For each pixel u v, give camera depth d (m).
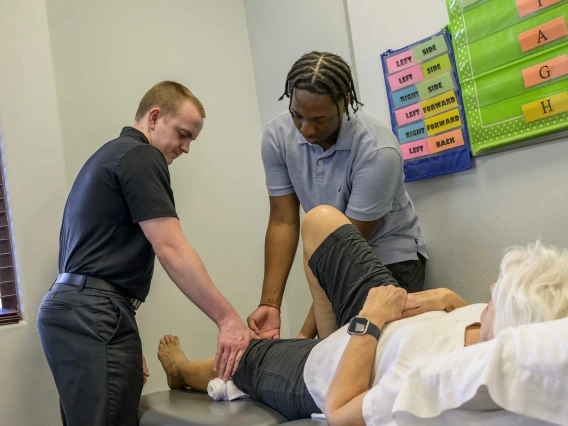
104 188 1.63
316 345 1.38
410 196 2.24
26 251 1.96
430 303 1.31
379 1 2.25
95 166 1.66
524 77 1.86
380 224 1.92
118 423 1.52
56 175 2.04
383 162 1.73
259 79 2.84
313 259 1.50
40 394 1.93
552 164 1.82
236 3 2.85
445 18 2.05
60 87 2.27
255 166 2.82
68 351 1.55
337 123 1.70
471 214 2.04
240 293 2.69
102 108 2.37
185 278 1.61
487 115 1.96
